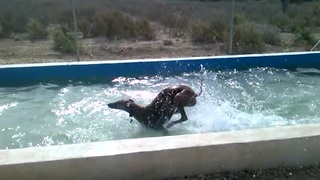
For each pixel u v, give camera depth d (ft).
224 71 18.01
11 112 12.53
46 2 41.29
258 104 13.44
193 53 23.32
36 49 23.73
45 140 10.27
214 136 6.61
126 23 28.53
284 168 6.61
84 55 22.29
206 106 12.96
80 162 5.83
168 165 6.17
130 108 10.86
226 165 6.42
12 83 15.99
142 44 25.68
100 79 16.71
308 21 35.60
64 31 28.02
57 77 16.37
